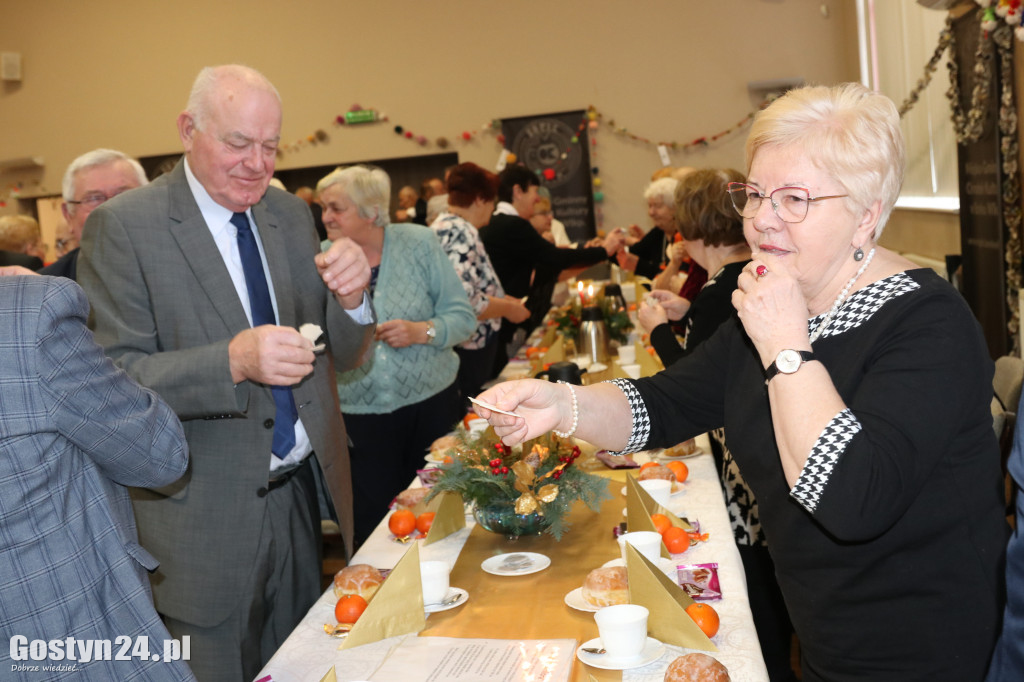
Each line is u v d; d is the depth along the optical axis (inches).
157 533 70.2
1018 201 159.8
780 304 43.4
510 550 66.2
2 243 195.6
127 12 406.9
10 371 45.4
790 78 361.4
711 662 43.6
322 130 399.5
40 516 46.3
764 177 46.0
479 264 145.4
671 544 62.1
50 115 417.4
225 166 70.6
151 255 70.6
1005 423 85.0
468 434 75.9
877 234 46.3
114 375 49.8
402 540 70.2
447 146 393.4
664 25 373.4
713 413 57.8
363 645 52.7
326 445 77.1
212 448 70.9
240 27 400.5
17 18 413.7
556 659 48.3
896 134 44.4
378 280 122.0
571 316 152.4
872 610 45.1
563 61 381.4
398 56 392.2
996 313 173.6
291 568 76.4
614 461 84.8
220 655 70.2
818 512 41.3
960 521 43.4
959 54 185.8
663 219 170.9
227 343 67.0
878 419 41.4
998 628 43.2
